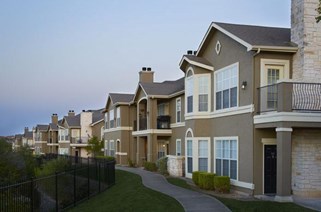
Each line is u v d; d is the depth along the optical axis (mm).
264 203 15648
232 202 16078
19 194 14414
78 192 20359
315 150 17891
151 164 32438
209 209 14781
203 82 23547
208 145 23203
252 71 18516
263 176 18406
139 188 21234
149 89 35000
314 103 17156
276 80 18641
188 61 23922
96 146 50781
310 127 16656
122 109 42438
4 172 21609
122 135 42125
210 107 23234
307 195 17641
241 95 19625
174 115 33188
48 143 82750
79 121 67562
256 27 22078
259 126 18000
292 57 18688
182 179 24969
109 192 22297
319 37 18094
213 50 23109
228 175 20891
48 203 17672
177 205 15727
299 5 18359
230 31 20531
